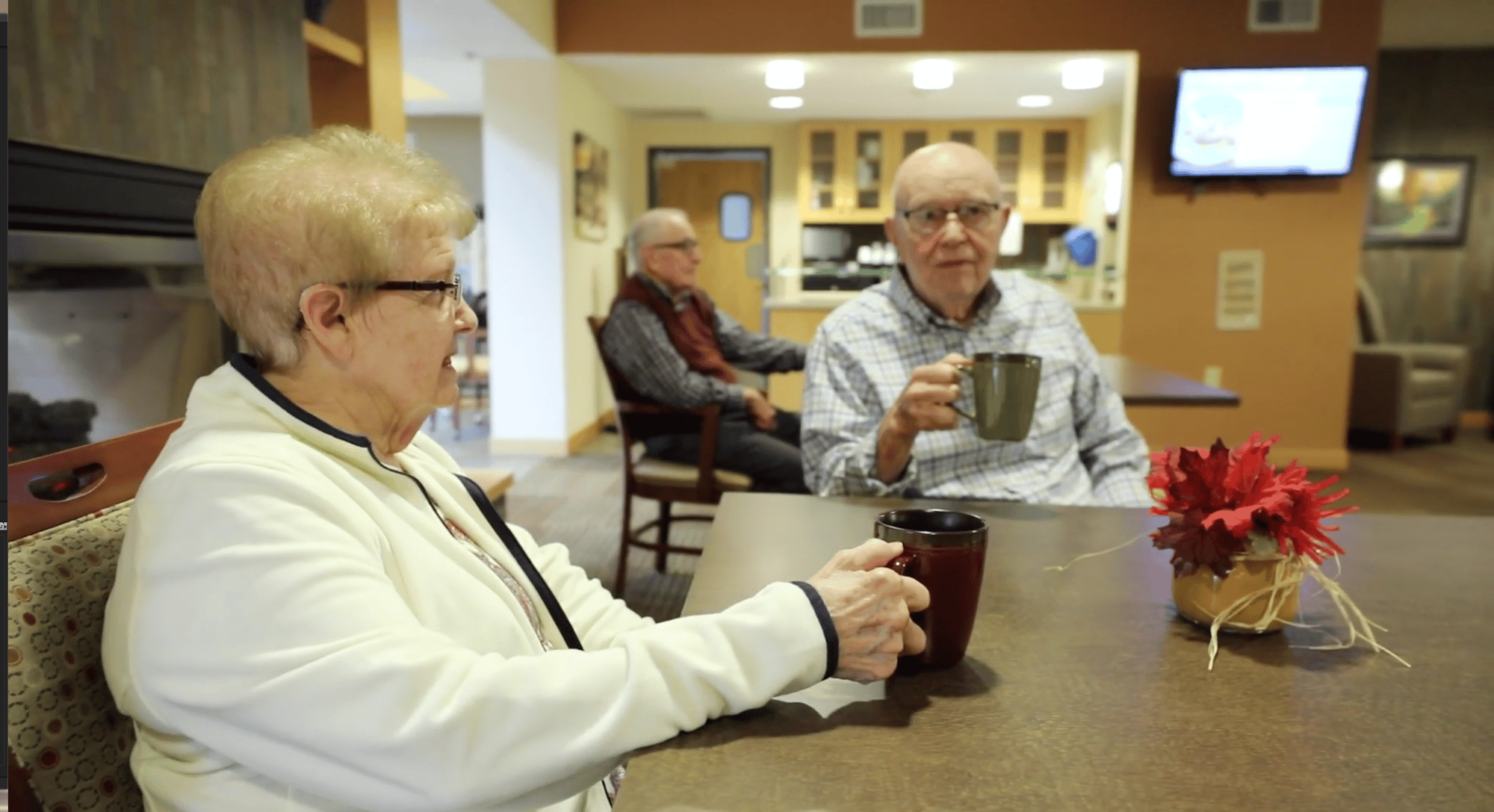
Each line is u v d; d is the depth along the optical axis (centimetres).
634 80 562
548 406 525
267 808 66
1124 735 65
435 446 101
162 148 165
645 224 304
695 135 748
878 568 74
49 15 137
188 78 172
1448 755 63
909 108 660
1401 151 634
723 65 517
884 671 71
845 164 713
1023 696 72
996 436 121
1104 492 165
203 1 176
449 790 58
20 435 139
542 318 517
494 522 96
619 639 69
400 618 64
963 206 159
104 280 152
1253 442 85
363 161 77
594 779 66
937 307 169
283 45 209
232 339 190
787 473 289
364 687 58
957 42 483
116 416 157
